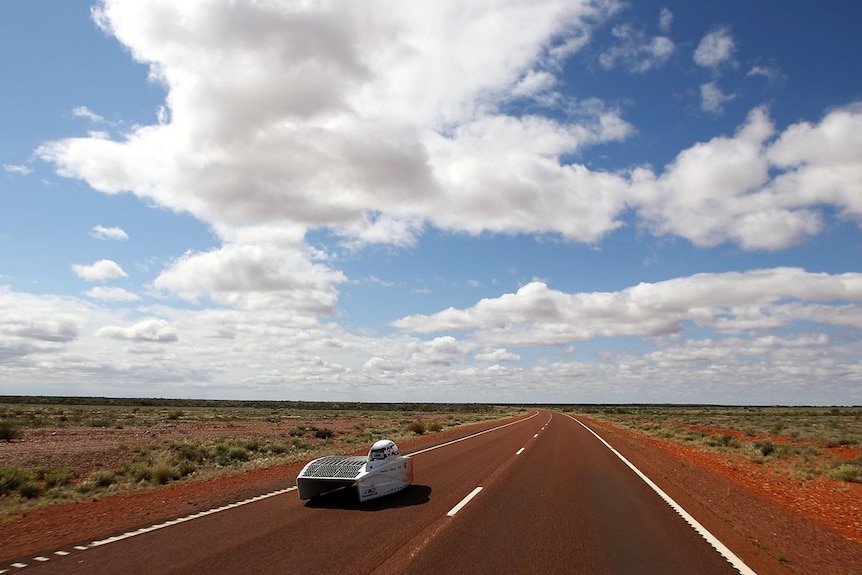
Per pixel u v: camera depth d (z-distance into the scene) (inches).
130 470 662.5
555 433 1393.9
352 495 457.4
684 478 614.2
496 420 2311.8
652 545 310.0
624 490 514.3
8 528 339.0
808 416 3358.8
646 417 3250.5
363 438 1240.8
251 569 250.7
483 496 462.6
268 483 529.3
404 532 326.3
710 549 303.9
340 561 264.5
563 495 478.9
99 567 252.7
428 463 708.0
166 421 2009.1
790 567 274.5
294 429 1494.8
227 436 1299.2
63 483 601.6
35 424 1617.9
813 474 721.0
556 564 269.3
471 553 284.8
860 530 387.5
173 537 309.4
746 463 847.7
